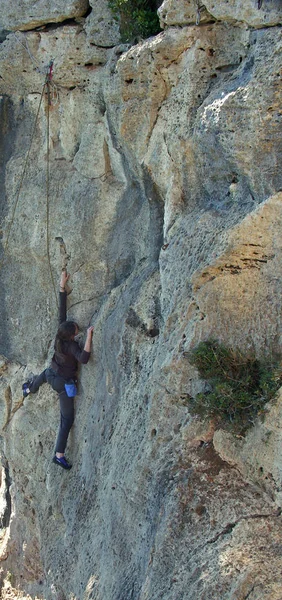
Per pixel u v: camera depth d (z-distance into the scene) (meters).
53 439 8.15
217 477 5.36
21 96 8.13
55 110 7.75
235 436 5.28
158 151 6.36
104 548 6.46
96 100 7.31
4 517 9.41
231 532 5.11
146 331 6.36
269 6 5.29
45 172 7.96
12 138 8.30
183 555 5.25
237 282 5.41
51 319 8.21
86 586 6.62
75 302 7.72
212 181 5.88
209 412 5.38
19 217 8.19
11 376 8.77
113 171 7.34
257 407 5.18
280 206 5.18
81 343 7.54
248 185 5.53
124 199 7.21
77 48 7.38
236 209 5.59
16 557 8.96
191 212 6.06
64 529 7.69
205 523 5.26
